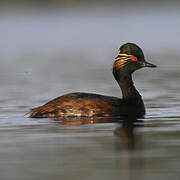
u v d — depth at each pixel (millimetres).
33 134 14820
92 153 12609
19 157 12383
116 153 12570
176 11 70688
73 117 17125
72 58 38781
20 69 32906
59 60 37656
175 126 15648
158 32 54312
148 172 11016
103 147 13156
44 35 54625
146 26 59250
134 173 10984
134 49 18266
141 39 49938
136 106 17938
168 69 31734
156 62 35500
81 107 17172
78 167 11508
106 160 11977
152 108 19172
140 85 25578
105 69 32312
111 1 76625
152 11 71438
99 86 25500
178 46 44344
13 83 26922
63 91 24016
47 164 11781
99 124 16078
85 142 13727
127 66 18219
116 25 61156
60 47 46094
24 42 49781
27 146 13422
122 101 17922
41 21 64312
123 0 77500
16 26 61031
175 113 17984
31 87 25359
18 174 11086
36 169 11422
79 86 25500
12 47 46531
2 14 66375
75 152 12734
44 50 44250
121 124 16078
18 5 67188
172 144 13344
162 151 12656
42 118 17281
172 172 10984
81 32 56562
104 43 47969
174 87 24500
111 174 10945
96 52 42281
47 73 30797
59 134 14750
